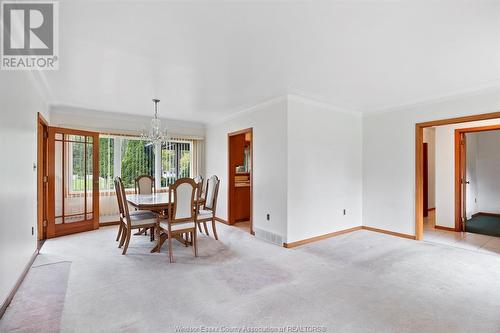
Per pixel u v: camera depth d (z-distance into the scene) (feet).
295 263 10.48
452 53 8.47
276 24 6.83
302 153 13.57
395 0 5.82
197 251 11.94
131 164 18.89
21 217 8.57
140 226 11.79
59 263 10.28
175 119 19.24
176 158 20.77
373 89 12.17
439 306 7.23
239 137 18.52
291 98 13.14
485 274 9.42
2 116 6.91
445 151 16.55
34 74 10.09
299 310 7.00
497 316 6.75
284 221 12.92
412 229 14.19
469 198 19.97
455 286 8.46
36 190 10.97
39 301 7.38
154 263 10.36
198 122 20.43
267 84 11.55
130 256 11.18
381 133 15.72
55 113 15.34
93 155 16.07
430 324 6.40
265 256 11.31
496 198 21.02
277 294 7.87
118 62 9.24
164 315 6.73
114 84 11.58
